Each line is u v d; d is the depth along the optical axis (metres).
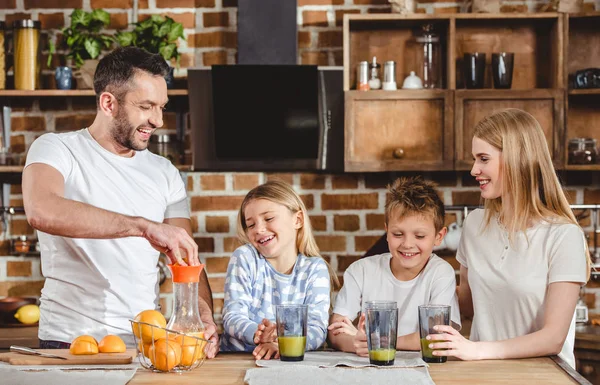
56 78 3.54
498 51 3.60
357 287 2.21
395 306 1.70
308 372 1.58
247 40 3.51
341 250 3.65
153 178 2.24
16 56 3.52
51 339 2.12
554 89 3.40
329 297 2.12
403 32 3.62
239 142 3.50
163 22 3.51
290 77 3.42
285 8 3.50
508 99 3.42
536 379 1.54
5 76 3.55
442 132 3.43
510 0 3.62
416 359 1.72
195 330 1.63
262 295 2.13
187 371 1.63
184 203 2.34
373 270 2.21
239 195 3.61
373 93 3.44
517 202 1.97
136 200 2.18
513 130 1.98
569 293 1.87
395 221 2.11
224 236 3.61
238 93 3.44
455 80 3.56
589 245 3.61
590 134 3.61
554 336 1.80
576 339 3.00
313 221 3.65
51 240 2.14
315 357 1.78
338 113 3.49
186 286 1.65
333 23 3.65
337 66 3.58
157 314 1.64
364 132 3.45
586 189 3.64
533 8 3.61
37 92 3.50
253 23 3.51
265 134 3.49
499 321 1.99
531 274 1.94
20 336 3.15
